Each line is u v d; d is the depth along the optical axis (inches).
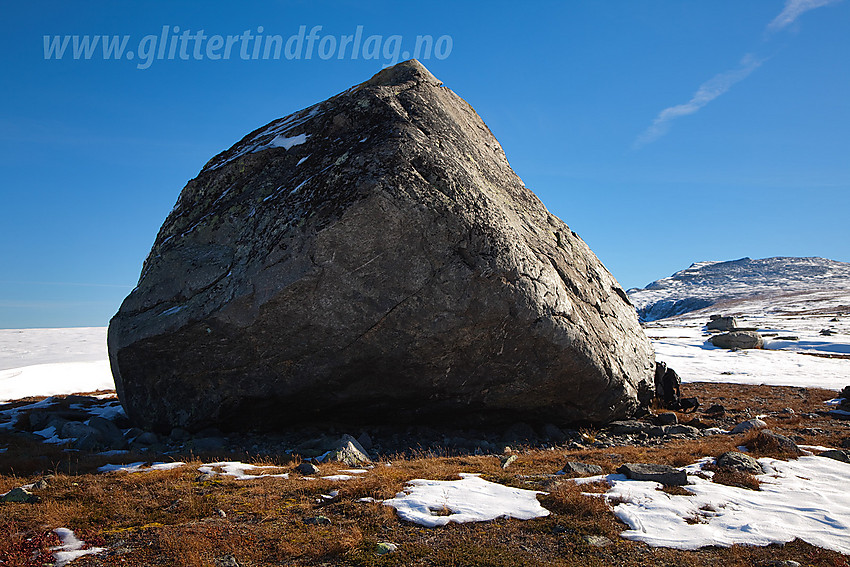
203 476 402.3
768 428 608.4
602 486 369.4
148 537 297.0
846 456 461.4
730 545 285.0
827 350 1857.8
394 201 524.4
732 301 6156.5
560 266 647.1
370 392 569.0
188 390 571.8
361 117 636.7
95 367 1427.2
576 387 606.2
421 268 530.9
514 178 749.9
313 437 572.4
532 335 559.8
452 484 379.6
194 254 608.4
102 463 463.2
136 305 600.1
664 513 323.6
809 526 309.1
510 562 265.1
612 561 267.6
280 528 305.6
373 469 436.1
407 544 283.4
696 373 1336.1
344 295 522.0
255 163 666.8
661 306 7637.8
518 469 433.4
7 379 1199.6
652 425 658.8
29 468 438.9
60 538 296.2
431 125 637.9
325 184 557.6
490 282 540.4
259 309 516.4
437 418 615.2
